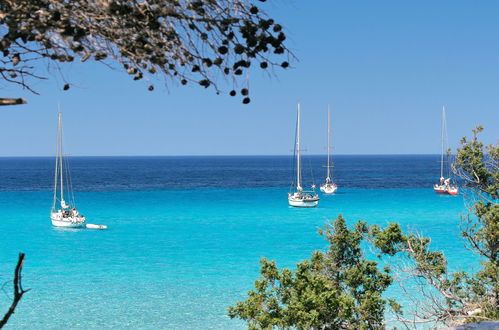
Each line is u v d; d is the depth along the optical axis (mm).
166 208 76500
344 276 15961
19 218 65000
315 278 14125
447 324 15867
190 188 119625
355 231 16281
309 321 13062
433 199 89062
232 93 3113
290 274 14453
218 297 28875
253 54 3062
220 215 68250
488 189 18062
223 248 44719
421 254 15953
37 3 2816
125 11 2867
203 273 34969
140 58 3102
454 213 68250
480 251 17062
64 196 97000
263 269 14703
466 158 18328
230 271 35625
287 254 42000
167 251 43375
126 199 91250
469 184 18703
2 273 35000
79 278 33406
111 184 134750
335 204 81938
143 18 2947
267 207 77938
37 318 24906
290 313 13758
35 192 108125
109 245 46531
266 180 156625
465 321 15297
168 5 2969
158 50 3049
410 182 139125
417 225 57156
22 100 3027
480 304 15227
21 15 2822
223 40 3074
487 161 18297
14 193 105250
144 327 23719
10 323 24125
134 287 31109
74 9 2914
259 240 48812
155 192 107500
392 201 86125
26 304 27188
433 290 26641
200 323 24344
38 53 3064
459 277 16141
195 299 28438
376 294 14633
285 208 76500
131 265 37688
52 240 49219
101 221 62438
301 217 66250
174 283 32125
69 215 58281
